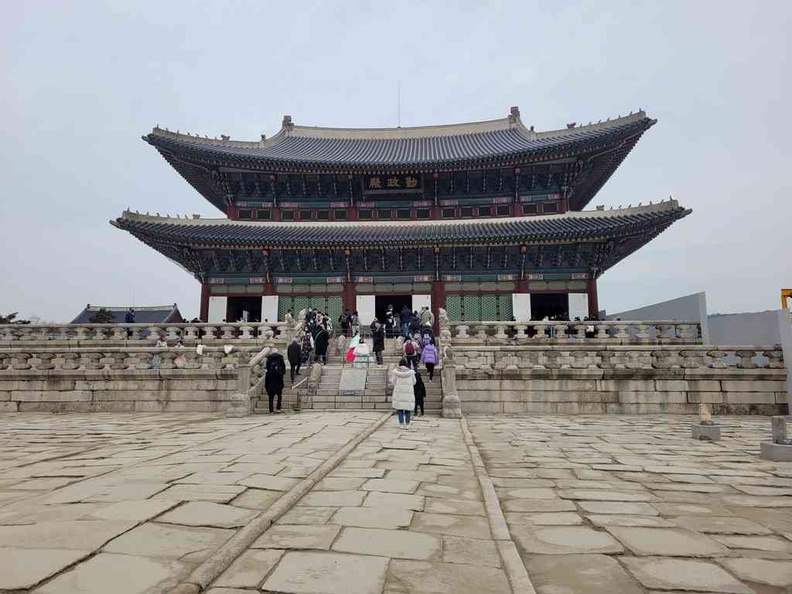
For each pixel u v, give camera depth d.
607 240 33.97
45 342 27.28
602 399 21.58
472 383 21.91
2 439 13.41
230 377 21.83
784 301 21.38
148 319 50.38
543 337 26.38
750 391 21.25
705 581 4.74
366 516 6.43
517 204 38.50
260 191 39.69
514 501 7.54
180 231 35.03
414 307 37.22
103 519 5.79
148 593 3.97
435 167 37.16
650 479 9.09
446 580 4.60
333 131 49.53
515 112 47.59
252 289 37.69
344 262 37.66
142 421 17.83
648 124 33.50
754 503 7.49
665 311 30.20
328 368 24.30
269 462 9.46
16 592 3.93
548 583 4.70
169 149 36.38
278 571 4.63
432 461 10.39
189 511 6.18
